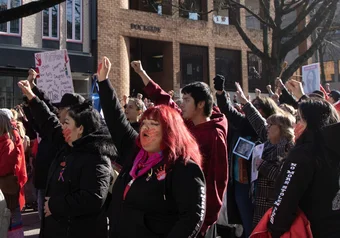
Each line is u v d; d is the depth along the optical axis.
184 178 2.49
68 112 3.50
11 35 16.48
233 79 23.30
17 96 16.61
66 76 6.16
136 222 2.55
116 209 2.72
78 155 3.37
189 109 3.62
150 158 2.65
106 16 18.78
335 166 2.85
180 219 2.45
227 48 22.97
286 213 2.81
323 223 2.82
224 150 3.42
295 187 2.81
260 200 4.40
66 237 3.26
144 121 2.68
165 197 2.54
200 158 2.71
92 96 5.97
